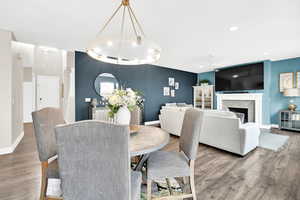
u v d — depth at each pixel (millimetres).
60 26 2850
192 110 1701
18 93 3590
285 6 2191
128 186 828
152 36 3295
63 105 5840
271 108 5668
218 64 6141
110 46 2225
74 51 4500
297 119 4801
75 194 854
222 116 3158
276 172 2229
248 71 5871
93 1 2098
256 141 3223
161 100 6793
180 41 3594
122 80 5531
